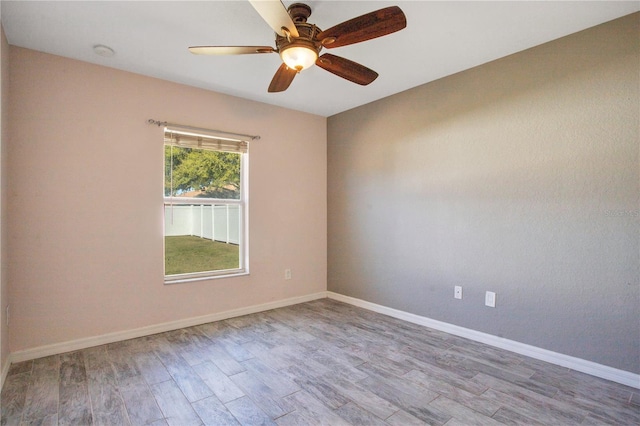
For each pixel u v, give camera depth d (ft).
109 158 9.07
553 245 7.84
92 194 8.82
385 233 11.69
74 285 8.57
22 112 7.91
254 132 11.90
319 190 13.83
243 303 11.61
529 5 6.46
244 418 5.78
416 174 10.69
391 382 6.99
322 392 6.61
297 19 6.21
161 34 7.47
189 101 10.41
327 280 13.94
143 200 9.59
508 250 8.59
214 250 12.55
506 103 8.61
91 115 8.82
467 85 9.38
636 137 6.73
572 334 7.57
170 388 6.73
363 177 12.48
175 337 9.46
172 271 11.78
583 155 7.39
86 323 8.73
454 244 9.73
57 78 8.37
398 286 11.27
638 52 6.69
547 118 7.91
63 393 6.52
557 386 6.81
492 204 8.89
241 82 10.21
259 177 12.04
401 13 5.23
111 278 9.09
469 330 9.38
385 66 9.20
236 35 7.54
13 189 7.79
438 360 8.01
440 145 10.05
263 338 9.40
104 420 5.71
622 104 6.88
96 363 7.80
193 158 11.33
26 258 7.95
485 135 9.02
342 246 13.37
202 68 9.21
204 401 6.28
